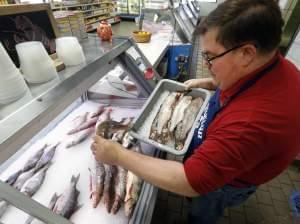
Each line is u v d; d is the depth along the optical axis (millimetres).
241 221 1648
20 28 732
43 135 1243
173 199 1768
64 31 1027
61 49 803
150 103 1144
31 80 677
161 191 1805
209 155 582
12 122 509
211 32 607
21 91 603
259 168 790
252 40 558
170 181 615
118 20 4039
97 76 918
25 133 526
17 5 719
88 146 1190
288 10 2217
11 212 801
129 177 983
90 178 1015
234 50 590
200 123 998
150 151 1086
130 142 1091
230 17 556
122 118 1384
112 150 743
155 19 3160
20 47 647
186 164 622
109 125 1257
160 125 1031
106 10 3658
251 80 652
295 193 1855
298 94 635
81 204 908
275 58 667
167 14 2910
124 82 1624
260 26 540
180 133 989
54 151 1148
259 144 572
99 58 921
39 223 754
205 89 1219
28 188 941
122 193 937
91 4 3117
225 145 571
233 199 1042
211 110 925
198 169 583
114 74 1712
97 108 1505
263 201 1798
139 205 887
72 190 960
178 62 2920
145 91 1369
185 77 3107
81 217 862
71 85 712
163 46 2598
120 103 1526
